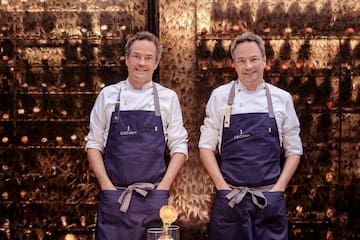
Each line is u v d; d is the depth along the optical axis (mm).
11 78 3473
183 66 3324
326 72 3400
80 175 3498
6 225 3502
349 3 3385
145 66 2816
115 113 2826
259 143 2793
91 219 3502
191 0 3316
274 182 2816
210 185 3342
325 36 3385
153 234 2201
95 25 3451
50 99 3475
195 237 3355
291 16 3383
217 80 3359
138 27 3422
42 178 3498
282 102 2881
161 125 2848
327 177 3434
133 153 2777
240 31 3365
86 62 3457
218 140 2922
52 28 3455
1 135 3486
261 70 2842
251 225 2754
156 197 2750
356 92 3416
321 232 3455
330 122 3424
